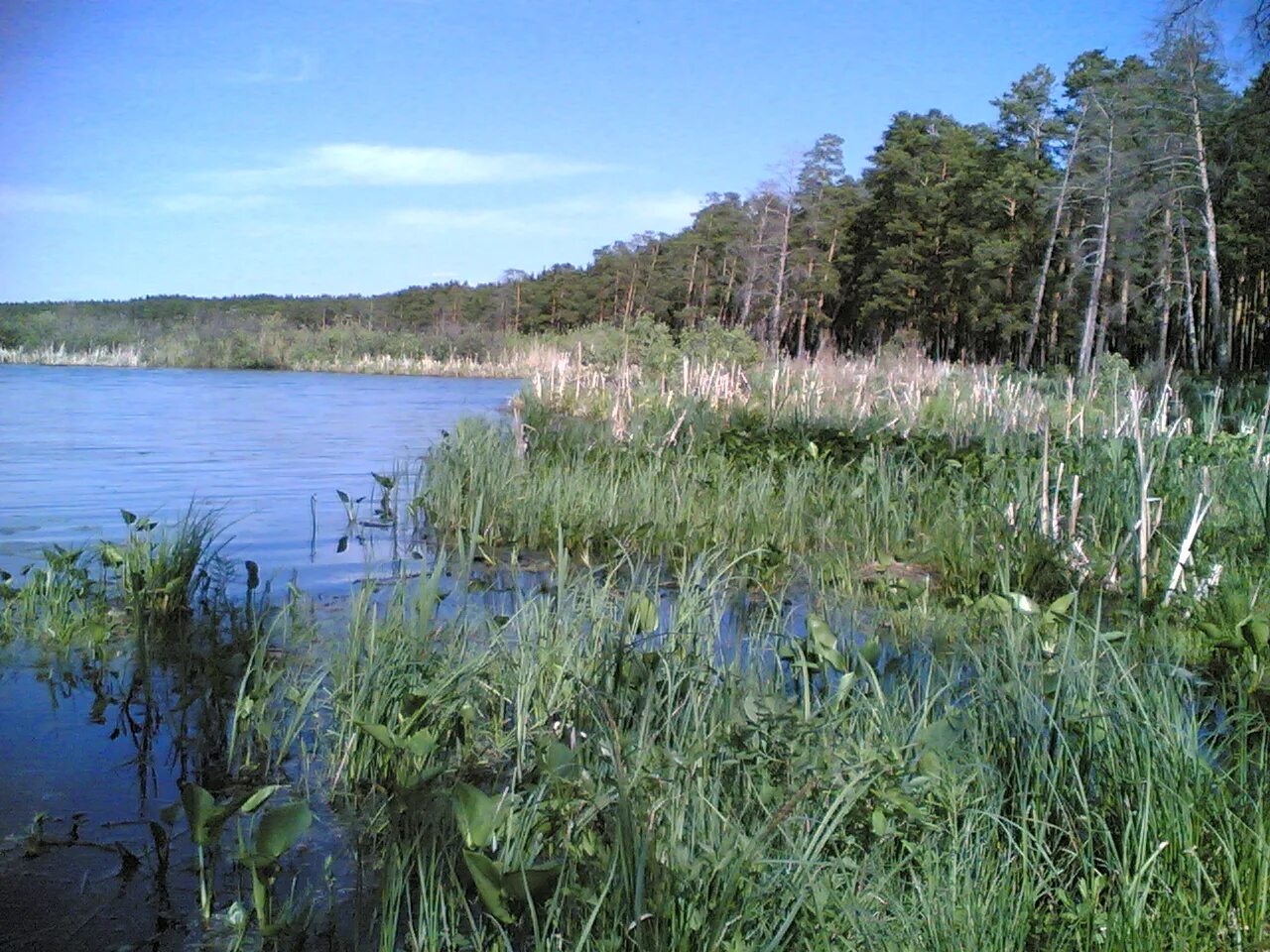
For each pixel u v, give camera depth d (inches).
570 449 510.6
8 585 259.9
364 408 1002.7
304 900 137.0
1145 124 1592.0
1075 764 140.9
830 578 310.3
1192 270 1909.4
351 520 393.1
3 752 177.3
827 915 118.0
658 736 157.1
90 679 211.2
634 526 353.7
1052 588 288.0
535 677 188.5
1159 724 150.0
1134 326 2007.9
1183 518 331.0
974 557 306.7
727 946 110.9
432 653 197.9
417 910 133.9
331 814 160.6
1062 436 498.9
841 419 658.8
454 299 3184.1
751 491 385.1
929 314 2391.7
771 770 143.4
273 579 298.4
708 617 223.9
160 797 163.9
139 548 277.1
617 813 120.6
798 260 2534.5
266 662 217.2
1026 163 2108.8
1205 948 117.8
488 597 281.0
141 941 126.8
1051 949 118.7
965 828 132.3
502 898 117.6
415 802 150.1
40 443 616.7
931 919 115.8
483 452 464.8
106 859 145.6
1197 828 134.0
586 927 109.8
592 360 1106.7
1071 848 137.7
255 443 649.0
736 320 2792.8
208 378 1550.2
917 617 258.8
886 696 179.6
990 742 159.2
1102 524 331.6
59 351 2011.6
